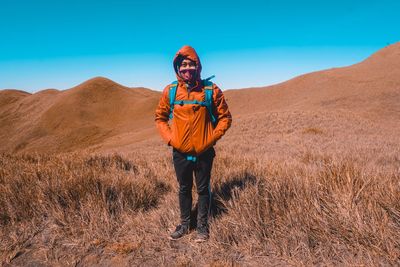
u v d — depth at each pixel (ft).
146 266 7.14
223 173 13.61
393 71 202.49
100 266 7.25
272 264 6.83
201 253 7.53
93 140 271.49
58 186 11.11
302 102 187.93
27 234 8.87
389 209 7.66
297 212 8.07
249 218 8.22
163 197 12.09
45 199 10.52
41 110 363.15
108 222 9.05
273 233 7.64
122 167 17.22
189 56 7.65
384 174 11.09
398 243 6.59
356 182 9.17
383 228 6.93
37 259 7.64
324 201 8.66
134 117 325.62
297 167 15.24
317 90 214.07
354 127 71.36
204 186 8.40
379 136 57.47
